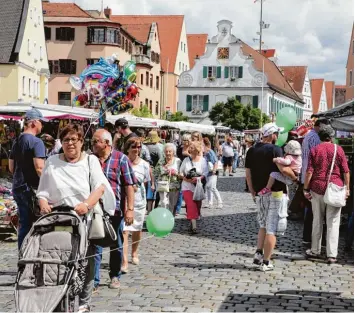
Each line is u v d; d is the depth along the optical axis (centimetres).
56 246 549
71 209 587
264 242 894
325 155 947
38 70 5081
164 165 1265
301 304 708
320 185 949
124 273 862
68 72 5959
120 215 750
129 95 1471
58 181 603
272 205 877
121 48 6147
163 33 8244
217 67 7081
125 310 673
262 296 741
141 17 8356
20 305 495
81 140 614
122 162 751
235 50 7056
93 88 1449
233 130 5141
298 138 1473
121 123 1126
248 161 904
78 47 5938
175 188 1262
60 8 6075
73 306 540
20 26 4675
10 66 4547
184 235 1224
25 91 4731
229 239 1180
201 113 7094
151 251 1041
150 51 7162
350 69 5728
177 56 8112
